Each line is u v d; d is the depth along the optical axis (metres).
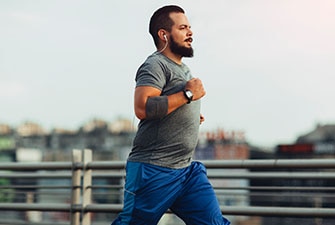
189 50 4.43
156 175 4.32
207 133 81.00
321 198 6.96
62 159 116.69
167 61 4.36
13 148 114.00
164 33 4.42
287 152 76.50
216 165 6.12
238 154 79.12
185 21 4.43
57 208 6.66
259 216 5.89
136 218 4.39
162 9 4.45
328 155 79.19
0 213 9.03
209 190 4.49
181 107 4.30
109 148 111.94
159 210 4.37
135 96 4.25
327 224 7.24
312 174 7.00
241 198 7.64
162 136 4.31
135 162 4.38
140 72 4.30
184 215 4.51
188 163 4.46
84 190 6.52
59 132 117.94
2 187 7.19
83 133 115.94
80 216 6.54
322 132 92.06
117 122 114.12
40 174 7.62
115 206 6.36
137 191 4.36
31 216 9.66
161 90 4.28
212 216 4.46
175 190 4.39
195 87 4.23
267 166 5.95
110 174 7.46
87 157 6.55
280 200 7.36
